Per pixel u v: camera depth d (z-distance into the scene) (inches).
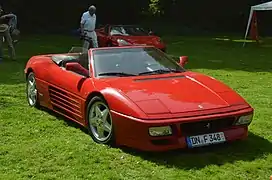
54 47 826.2
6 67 511.5
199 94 221.1
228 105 216.1
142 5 1403.8
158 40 716.0
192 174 189.6
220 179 184.5
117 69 248.1
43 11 1243.8
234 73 514.0
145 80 234.2
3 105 313.0
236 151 218.7
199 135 206.7
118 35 714.8
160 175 187.9
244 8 1443.2
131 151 216.1
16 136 241.0
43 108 305.7
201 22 1453.0
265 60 673.6
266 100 346.3
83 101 240.4
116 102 213.3
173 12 1453.0
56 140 233.6
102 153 212.8
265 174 191.8
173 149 207.5
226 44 980.6
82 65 273.4
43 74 288.5
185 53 759.1
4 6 1190.9
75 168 194.7
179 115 202.2
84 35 580.4
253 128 260.2
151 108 204.1
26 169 193.3
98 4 1323.8
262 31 1368.1
